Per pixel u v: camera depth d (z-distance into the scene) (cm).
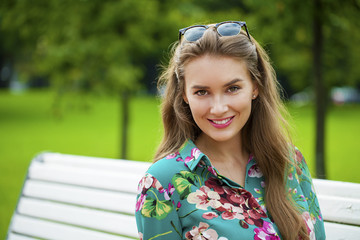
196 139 177
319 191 201
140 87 675
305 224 167
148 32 623
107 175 236
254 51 159
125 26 600
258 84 172
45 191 254
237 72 152
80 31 584
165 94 176
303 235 167
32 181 263
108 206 231
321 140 459
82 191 241
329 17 434
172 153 168
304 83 1069
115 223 226
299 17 445
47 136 1166
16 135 1180
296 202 173
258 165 175
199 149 175
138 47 628
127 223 222
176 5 623
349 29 465
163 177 158
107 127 1401
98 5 577
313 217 177
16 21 604
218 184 160
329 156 843
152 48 651
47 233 245
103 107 2175
